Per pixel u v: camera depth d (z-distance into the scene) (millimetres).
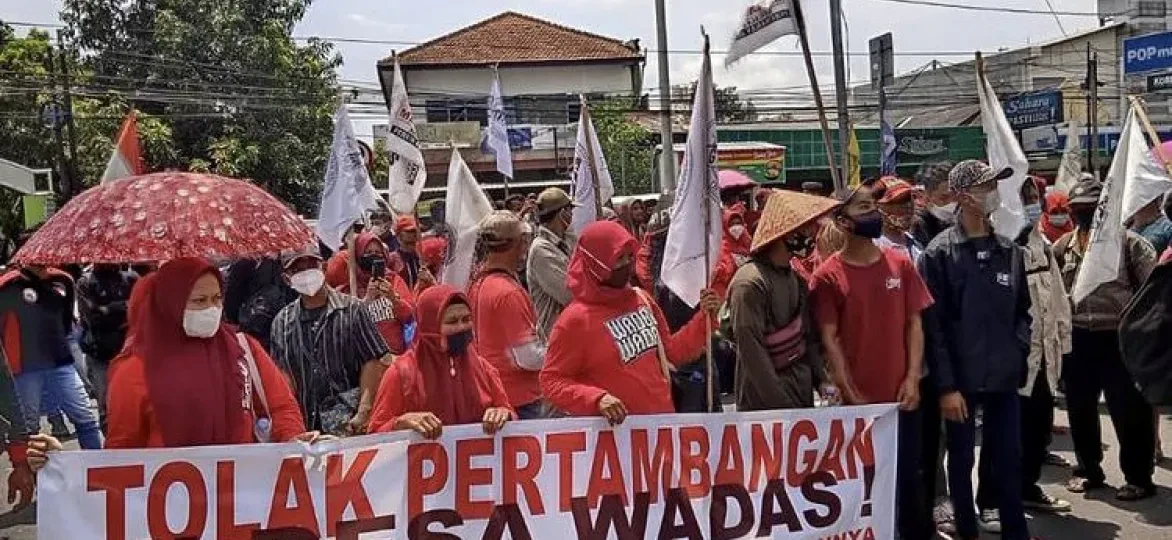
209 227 3637
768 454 4746
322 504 3984
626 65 46594
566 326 4605
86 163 29984
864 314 5227
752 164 35188
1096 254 6602
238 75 32438
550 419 4375
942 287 5551
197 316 3682
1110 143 39031
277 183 32656
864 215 5141
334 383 5109
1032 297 6535
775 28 6566
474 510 4246
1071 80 46875
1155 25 50719
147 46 33625
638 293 4836
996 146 6957
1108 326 6609
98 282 7422
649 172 37250
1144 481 6641
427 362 4387
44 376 7129
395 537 4113
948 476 5848
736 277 5121
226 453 3818
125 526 3721
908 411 5375
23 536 6461
